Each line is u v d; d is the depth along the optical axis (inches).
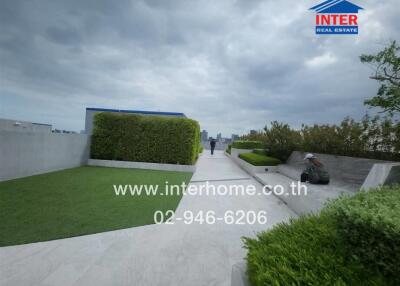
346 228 71.3
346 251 70.6
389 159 280.2
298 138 494.0
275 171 460.1
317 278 58.2
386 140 282.5
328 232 81.4
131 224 169.8
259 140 856.3
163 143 473.4
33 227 153.6
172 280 106.4
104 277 106.4
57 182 288.2
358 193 95.7
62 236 144.0
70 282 101.7
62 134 390.6
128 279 105.8
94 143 477.7
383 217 61.9
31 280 101.7
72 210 189.8
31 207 190.7
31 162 322.0
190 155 470.0
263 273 61.9
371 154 304.0
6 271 107.1
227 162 713.0
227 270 116.3
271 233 91.2
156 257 126.5
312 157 295.0
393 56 227.5
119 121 478.6
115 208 201.8
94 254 126.0
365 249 64.6
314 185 276.2
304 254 69.8
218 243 146.9
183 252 133.3
